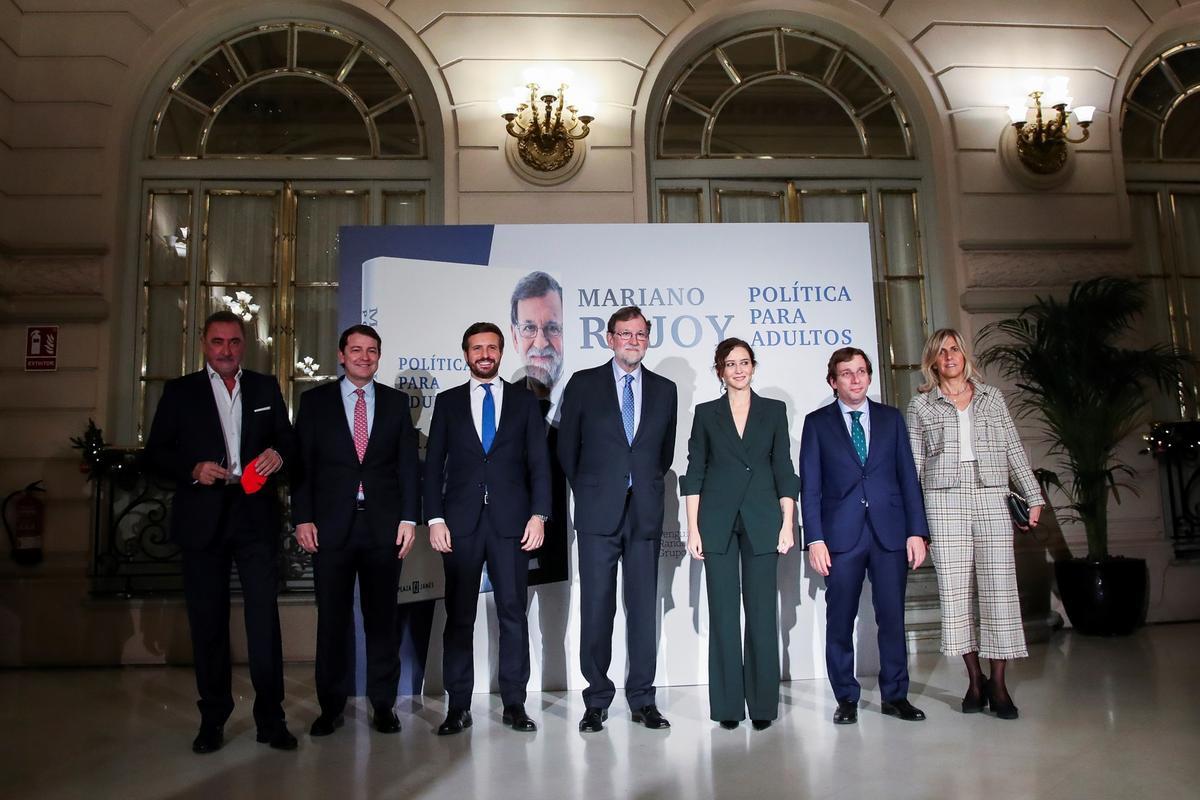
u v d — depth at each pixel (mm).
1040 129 5043
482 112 4895
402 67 5102
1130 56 5367
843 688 2965
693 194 5148
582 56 4984
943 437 3066
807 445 3107
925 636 4215
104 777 2459
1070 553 4816
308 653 4348
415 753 2666
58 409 4566
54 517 4484
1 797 2293
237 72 5090
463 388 3109
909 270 5184
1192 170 5570
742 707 2906
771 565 2959
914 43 5223
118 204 4762
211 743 2734
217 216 4941
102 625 4367
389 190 4996
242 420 2893
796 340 3855
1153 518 5000
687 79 5277
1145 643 4215
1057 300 5020
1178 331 5383
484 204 4809
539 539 2988
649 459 3035
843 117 5336
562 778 2385
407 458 3045
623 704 3289
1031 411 4902
